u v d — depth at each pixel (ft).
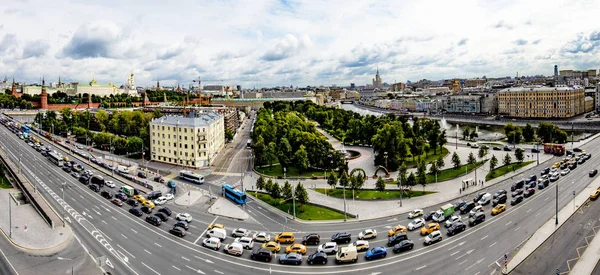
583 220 390.01
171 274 300.81
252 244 352.08
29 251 333.42
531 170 609.83
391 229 376.48
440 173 606.96
